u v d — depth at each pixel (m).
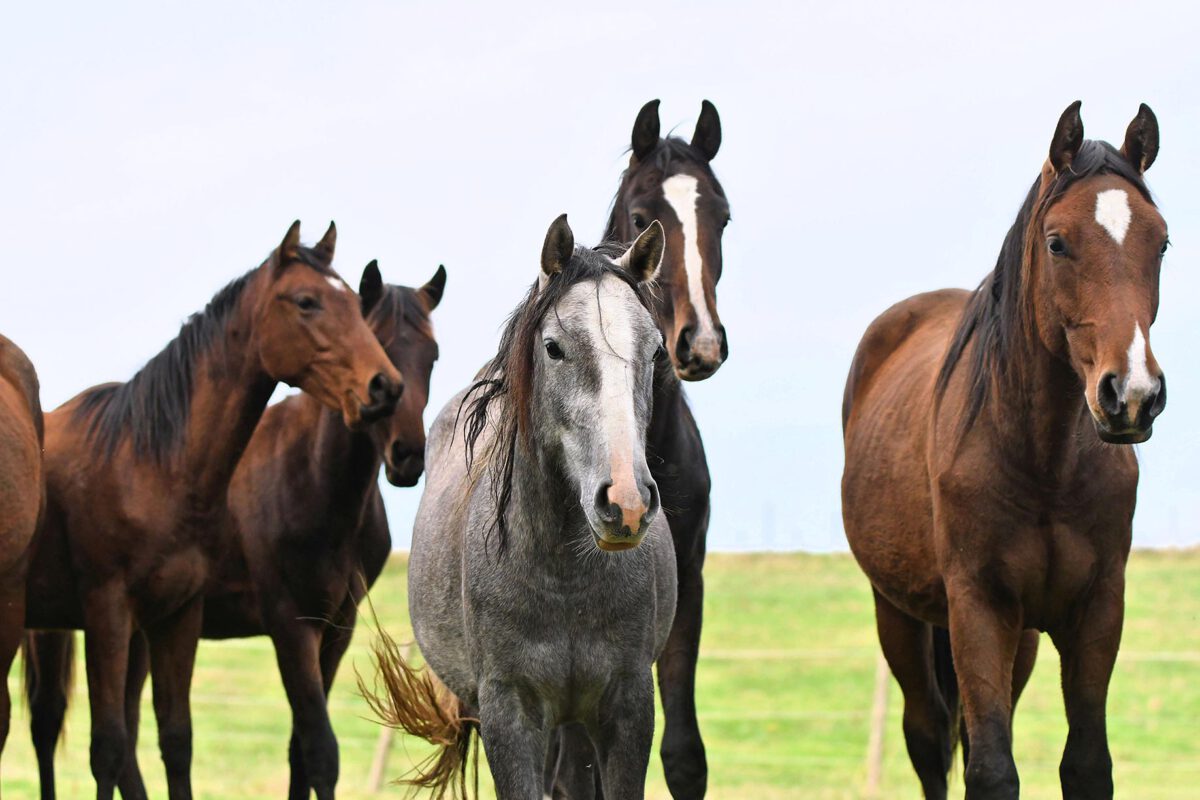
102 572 12.26
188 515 12.48
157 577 12.34
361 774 21.39
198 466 12.55
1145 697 27.89
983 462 9.23
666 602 9.25
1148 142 8.98
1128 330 8.03
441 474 10.42
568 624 8.01
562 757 9.52
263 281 12.84
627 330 7.44
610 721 8.20
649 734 8.22
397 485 13.71
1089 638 9.10
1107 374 8.02
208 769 21.55
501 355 8.40
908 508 10.47
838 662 32.75
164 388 12.61
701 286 11.34
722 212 11.88
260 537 13.88
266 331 12.71
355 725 26.55
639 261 8.09
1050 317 8.62
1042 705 28.25
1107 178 8.59
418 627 10.02
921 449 10.41
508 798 8.01
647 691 8.20
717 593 42.81
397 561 41.31
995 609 9.25
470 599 8.26
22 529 10.62
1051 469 8.96
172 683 12.62
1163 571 41.84
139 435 12.48
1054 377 8.77
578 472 7.39
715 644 34.91
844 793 19.06
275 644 13.84
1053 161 8.81
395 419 13.66
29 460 10.73
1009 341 9.09
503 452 8.20
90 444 12.65
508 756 8.04
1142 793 19.50
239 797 17.78
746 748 24.52
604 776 8.30
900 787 20.22
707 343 11.17
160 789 19.36
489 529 8.18
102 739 12.05
